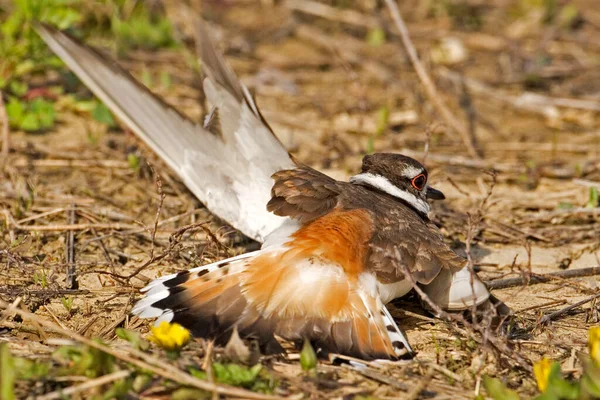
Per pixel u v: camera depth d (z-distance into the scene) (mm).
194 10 17719
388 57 17656
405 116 15320
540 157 14312
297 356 8211
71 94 14859
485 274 10547
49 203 11797
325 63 17297
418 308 9430
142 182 12602
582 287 10102
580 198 12523
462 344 8656
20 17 13898
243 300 8039
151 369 7438
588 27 19344
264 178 10195
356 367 7828
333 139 14281
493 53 18109
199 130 10500
